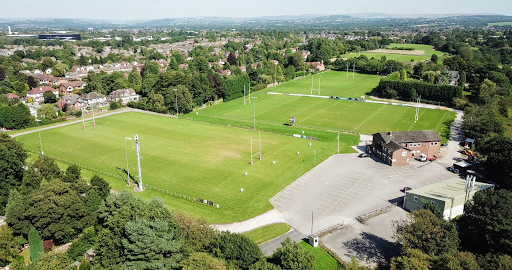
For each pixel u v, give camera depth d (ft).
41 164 320.50
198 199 318.45
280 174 369.50
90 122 590.55
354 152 429.79
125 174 378.73
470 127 447.83
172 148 454.40
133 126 561.84
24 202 259.80
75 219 262.26
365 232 264.52
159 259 200.13
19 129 557.33
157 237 203.51
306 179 356.59
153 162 409.49
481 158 390.42
